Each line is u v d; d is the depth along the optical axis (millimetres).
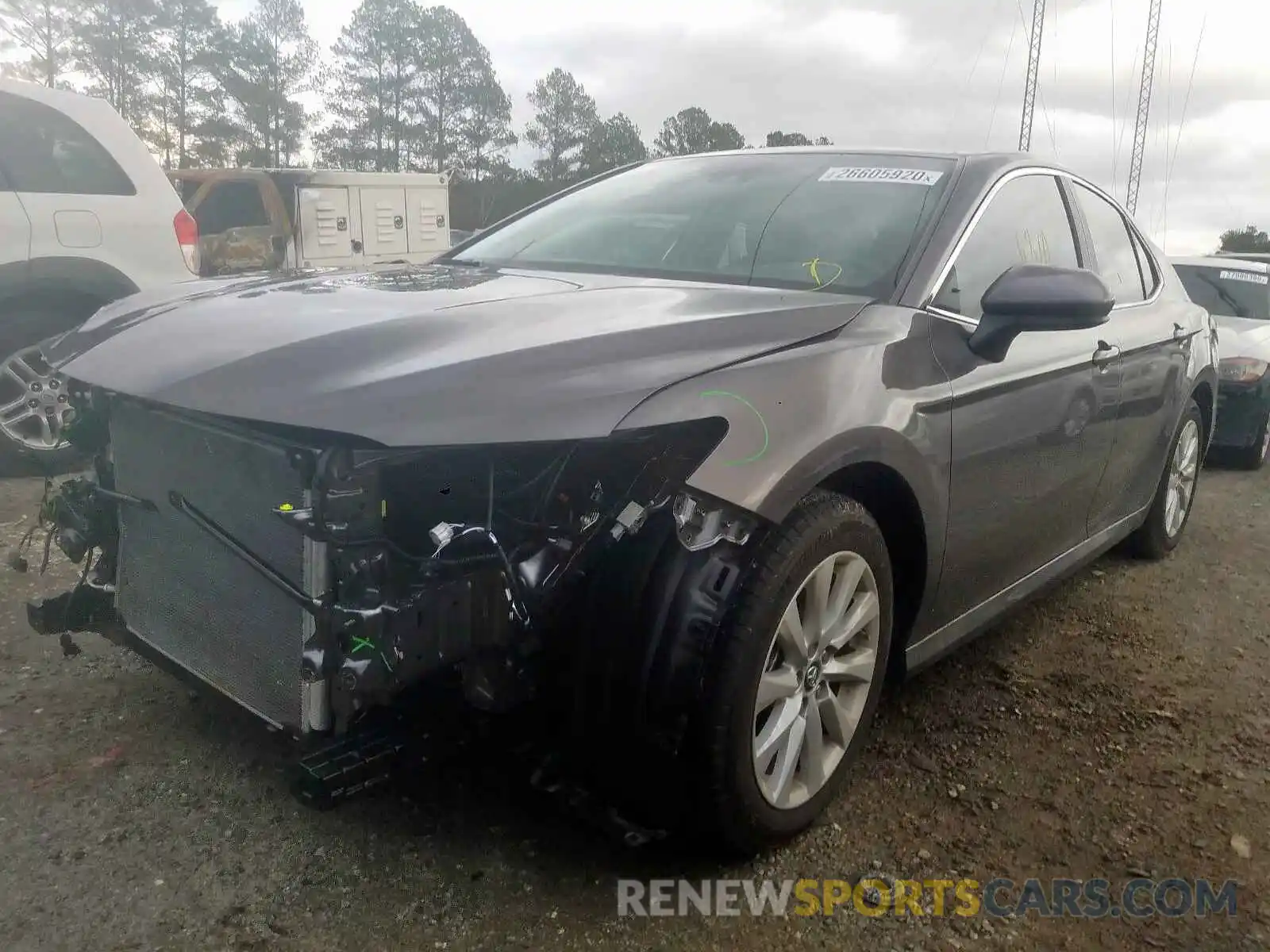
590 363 2182
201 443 2352
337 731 2164
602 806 2445
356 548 2021
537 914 2314
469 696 2193
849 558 2561
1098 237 4078
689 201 3492
